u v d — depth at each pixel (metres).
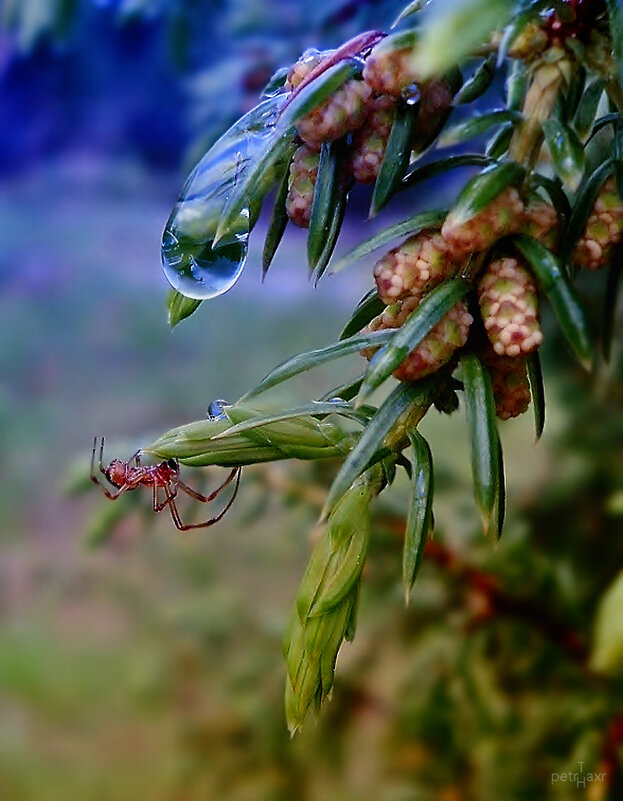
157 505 0.13
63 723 0.39
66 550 0.55
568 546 0.17
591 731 0.14
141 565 0.40
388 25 0.17
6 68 1.30
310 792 0.18
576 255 0.11
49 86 1.32
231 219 0.11
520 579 0.15
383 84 0.11
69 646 0.44
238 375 0.76
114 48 1.25
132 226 1.17
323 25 0.18
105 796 0.35
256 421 0.11
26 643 0.45
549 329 0.16
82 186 1.28
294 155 0.11
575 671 0.15
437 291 0.11
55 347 0.85
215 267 0.12
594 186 0.11
